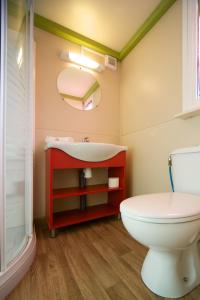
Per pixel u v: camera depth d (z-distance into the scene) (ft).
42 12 4.65
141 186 5.23
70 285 2.39
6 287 2.20
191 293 2.26
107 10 4.60
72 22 4.98
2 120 2.32
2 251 2.28
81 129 5.60
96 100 5.93
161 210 2.05
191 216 1.96
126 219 2.21
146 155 5.07
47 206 4.30
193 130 3.74
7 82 2.53
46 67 5.07
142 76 5.31
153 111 4.84
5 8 2.40
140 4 4.46
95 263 2.89
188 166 3.26
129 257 3.06
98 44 5.82
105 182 5.98
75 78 5.57
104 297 2.18
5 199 2.37
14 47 2.81
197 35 3.80
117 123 6.39
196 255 2.56
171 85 4.27
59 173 5.12
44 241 3.68
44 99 5.00
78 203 5.36
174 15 4.24
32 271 2.68
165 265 2.30
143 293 2.25
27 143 3.40
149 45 5.04
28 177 3.34
